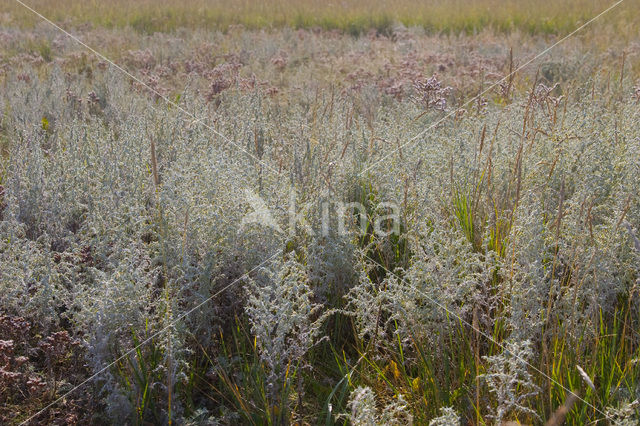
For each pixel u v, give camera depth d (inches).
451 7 695.7
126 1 719.7
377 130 182.5
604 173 130.8
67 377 110.6
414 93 270.5
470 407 97.3
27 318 118.6
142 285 106.3
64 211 146.9
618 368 96.0
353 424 85.2
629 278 112.4
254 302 102.1
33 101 254.1
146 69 350.6
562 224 119.7
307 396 109.8
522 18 593.6
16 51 430.9
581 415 86.4
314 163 157.2
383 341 114.8
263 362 107.3
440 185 152.2
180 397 105.3
